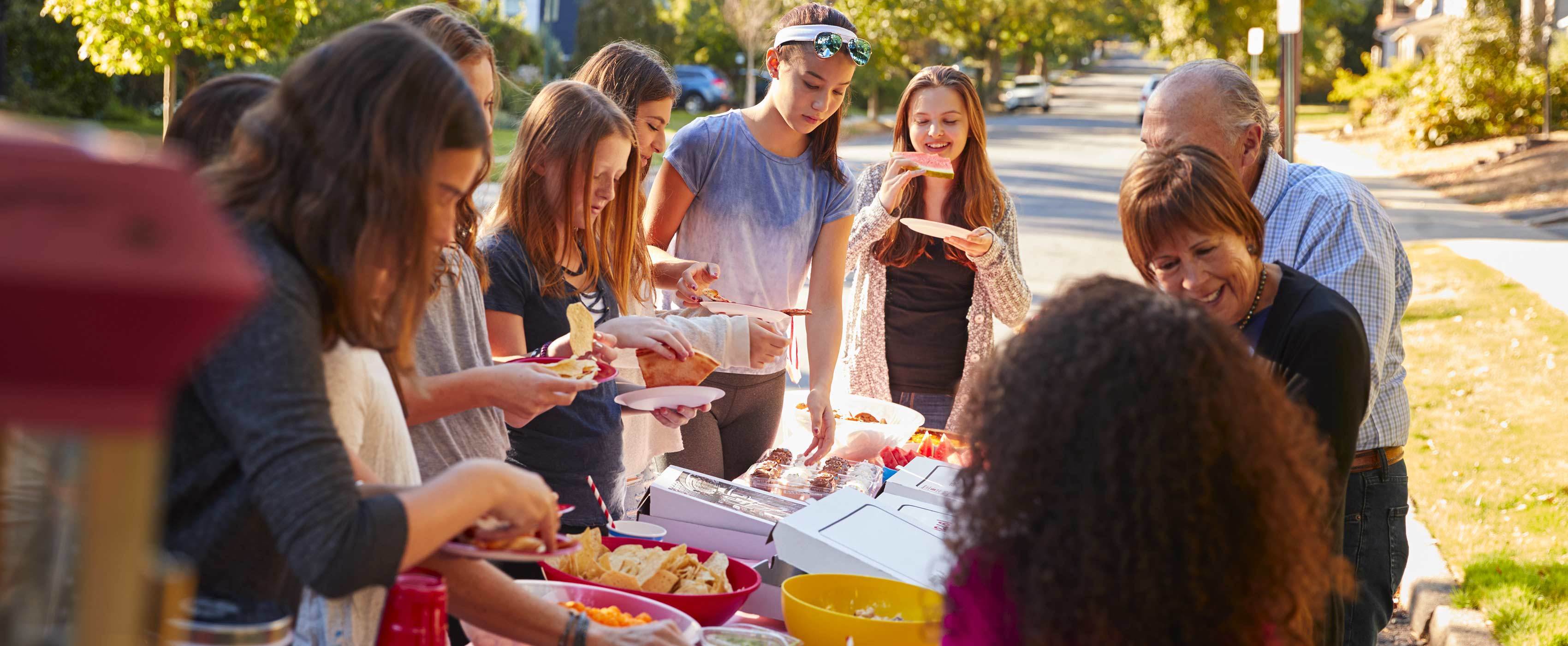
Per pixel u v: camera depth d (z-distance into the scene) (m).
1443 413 6.90
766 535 2.45
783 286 3.59
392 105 1.28
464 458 2.15
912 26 34.31
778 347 2.94
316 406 1.26
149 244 0.52
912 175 3.69
